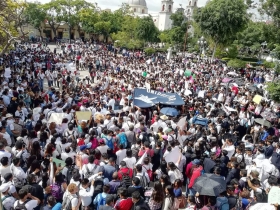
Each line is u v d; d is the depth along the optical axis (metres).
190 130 11.59
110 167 7.50
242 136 12.85
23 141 8.56
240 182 7.53
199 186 6.57
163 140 9.88
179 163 8.71
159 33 76.31
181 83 23.44
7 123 10.41
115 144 9.46
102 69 33.16
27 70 23.30
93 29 74.81
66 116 11.18
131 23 67.94
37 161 7.12
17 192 6.55
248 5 41.22
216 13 40.25
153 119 12.70
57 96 16.08
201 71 32.06
